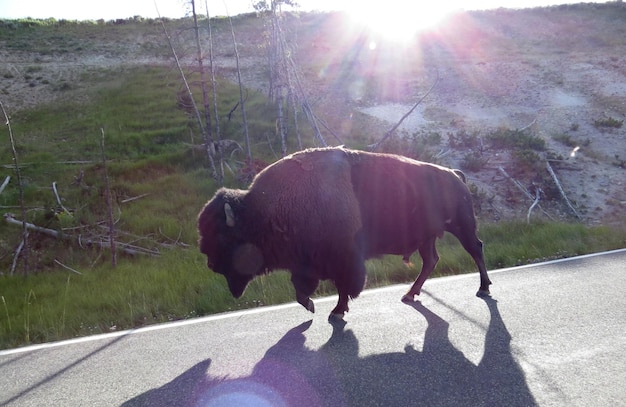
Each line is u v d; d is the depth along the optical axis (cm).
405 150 1264
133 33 2597
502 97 1786
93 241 923
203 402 325
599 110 1627
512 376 340
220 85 1902
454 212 522
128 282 700
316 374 356
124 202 1072
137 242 927
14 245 916
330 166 461
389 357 378
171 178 1177
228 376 363
